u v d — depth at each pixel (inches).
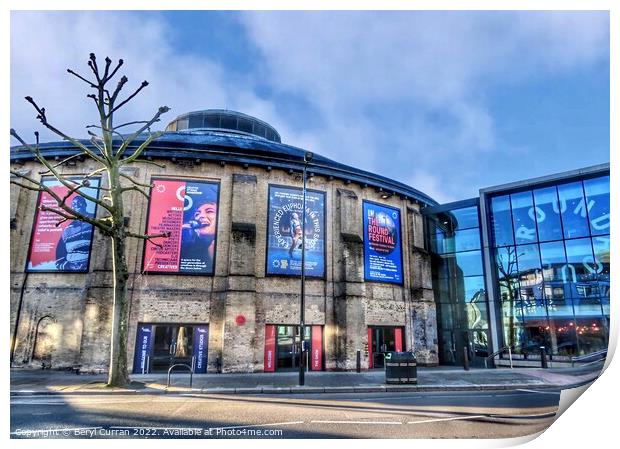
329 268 756.6
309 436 277.6
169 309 657.6
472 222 869.2
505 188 825.5
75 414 342.6
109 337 616.1
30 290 675.4
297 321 710.5
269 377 588.7
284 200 752.3
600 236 730.8
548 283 767.1
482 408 374.6
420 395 465.1
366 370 708.0
